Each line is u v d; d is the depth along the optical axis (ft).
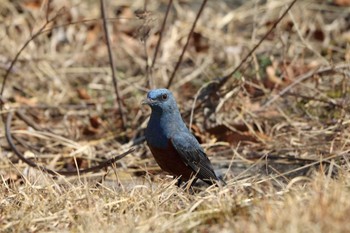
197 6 60.29
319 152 38.65
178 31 56.08
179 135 34.65
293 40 50.88
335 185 26.86
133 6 59.11
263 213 25.08
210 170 35.60
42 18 55.52
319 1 58.65
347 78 44.37
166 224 26.02
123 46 55.42
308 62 50.80
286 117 42.98
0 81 51.39
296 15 56.54
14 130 44.60
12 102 49.47
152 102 34.42
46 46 54.80
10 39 54.44
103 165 35.17
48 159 41.06
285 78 47.34
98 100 50.08
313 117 43.27
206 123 43.21
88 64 54.49
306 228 23.70
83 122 47.16
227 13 59.52
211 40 56.03
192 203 28.48
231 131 42.19
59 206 28.99
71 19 56.18
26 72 52.54
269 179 32.50
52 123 47.39
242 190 29.73
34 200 29.48
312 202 25.17
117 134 44.45
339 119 41.96
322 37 54.80
